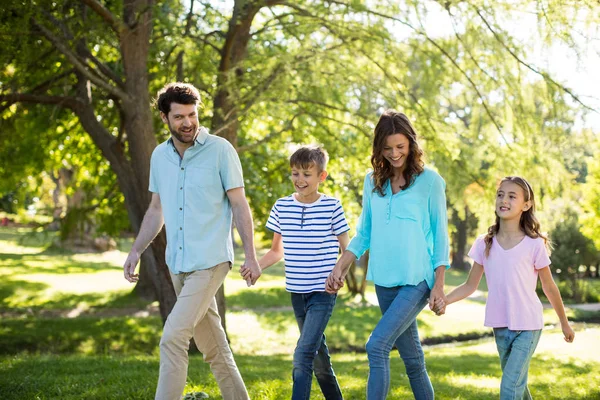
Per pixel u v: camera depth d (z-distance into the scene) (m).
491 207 10.56
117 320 15.06
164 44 11.75
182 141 3.82
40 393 5.25
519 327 3.89
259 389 5.50
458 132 10.82
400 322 3.79
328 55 10.21
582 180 18.62
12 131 12.66
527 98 9.85
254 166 15.52
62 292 18.91
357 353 13.77
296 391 3.95
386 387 3.71
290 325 16.27
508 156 10.33
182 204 3.87
